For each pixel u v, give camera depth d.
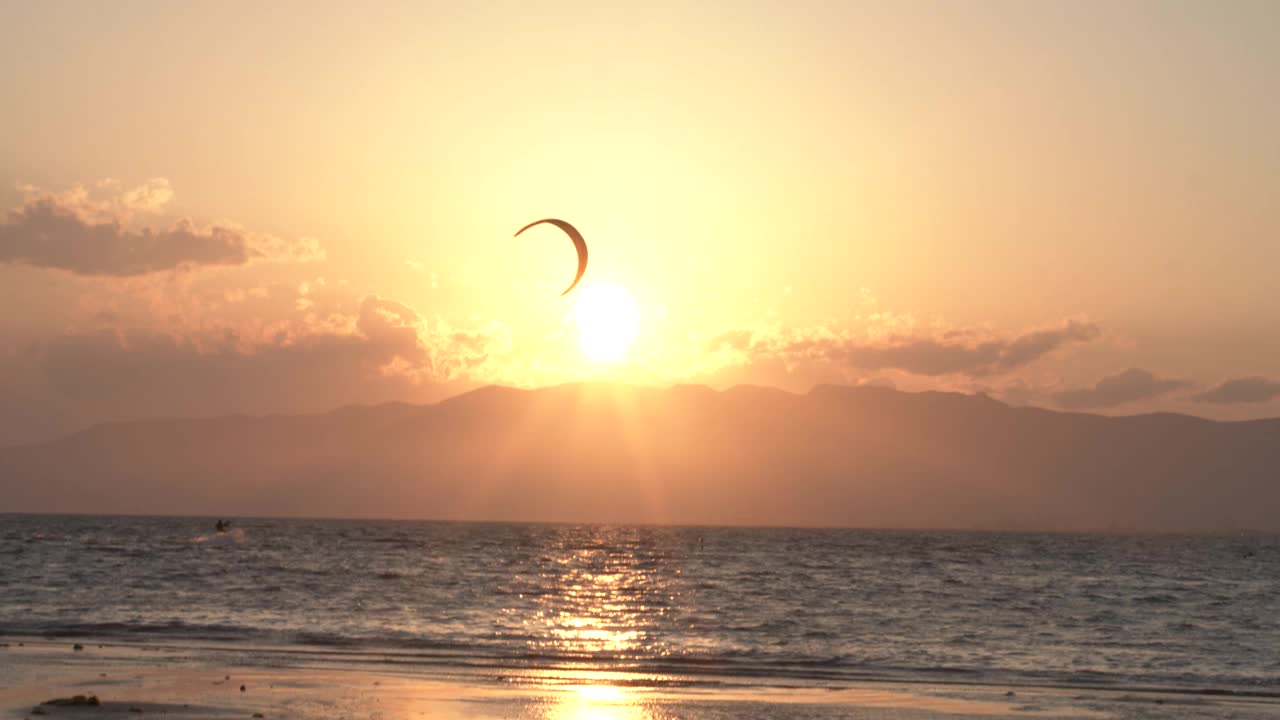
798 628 53.59
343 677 33.69
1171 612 65.19
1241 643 50.16
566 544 187.38
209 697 29.80
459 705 29.86
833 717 29.75
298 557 111.19
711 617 58.50
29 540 146.25
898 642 48.75
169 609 55.09
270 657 37.69
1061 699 33.69
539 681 34.09
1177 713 31.61
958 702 32.62
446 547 153.88
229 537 180.50
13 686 30.61
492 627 50.72
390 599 63.78
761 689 34.09
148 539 159.50
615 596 71.38
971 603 69.81
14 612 52.22
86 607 55.34
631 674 36.62
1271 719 30.95
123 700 29.02
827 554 161.38
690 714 29.67
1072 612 64.25
